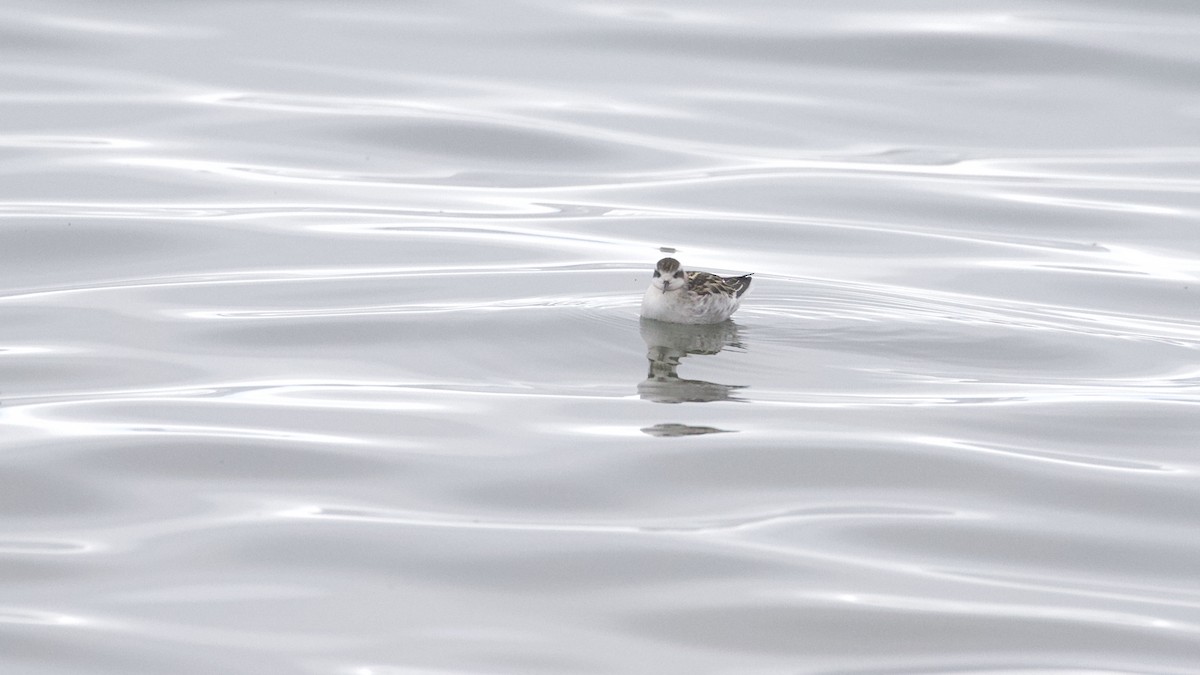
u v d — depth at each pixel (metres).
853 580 12.66
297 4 37.66
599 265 22.70
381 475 14.48
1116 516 14.05
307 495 14.02
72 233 23.28
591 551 13.04
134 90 31.31
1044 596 12.49
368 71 33.25
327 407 16.28
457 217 25.27
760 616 12.02
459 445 15.24
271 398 16.55
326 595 12.21
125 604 11.97
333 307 20.20
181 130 29.16
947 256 23.98
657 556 12.98
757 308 20.66
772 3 38.44
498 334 19.09
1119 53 34.59
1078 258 24.02
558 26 36.53
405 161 28.33
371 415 16.06
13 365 17.48
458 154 28.78
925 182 27.98
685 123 30.94
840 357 18.61
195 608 11.94
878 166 28.94
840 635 11.79
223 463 14.64
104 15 36.06
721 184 27.56
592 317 19.86
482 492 14.16
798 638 11.73
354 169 27.73
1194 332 20.23
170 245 23.03
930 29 35.88
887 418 16.31
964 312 20.70
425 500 13.96
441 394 16.84
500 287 21.38
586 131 30.06
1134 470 15.09
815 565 12.88
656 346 18.73
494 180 27.64
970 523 13.82
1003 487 14.60
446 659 11.31
